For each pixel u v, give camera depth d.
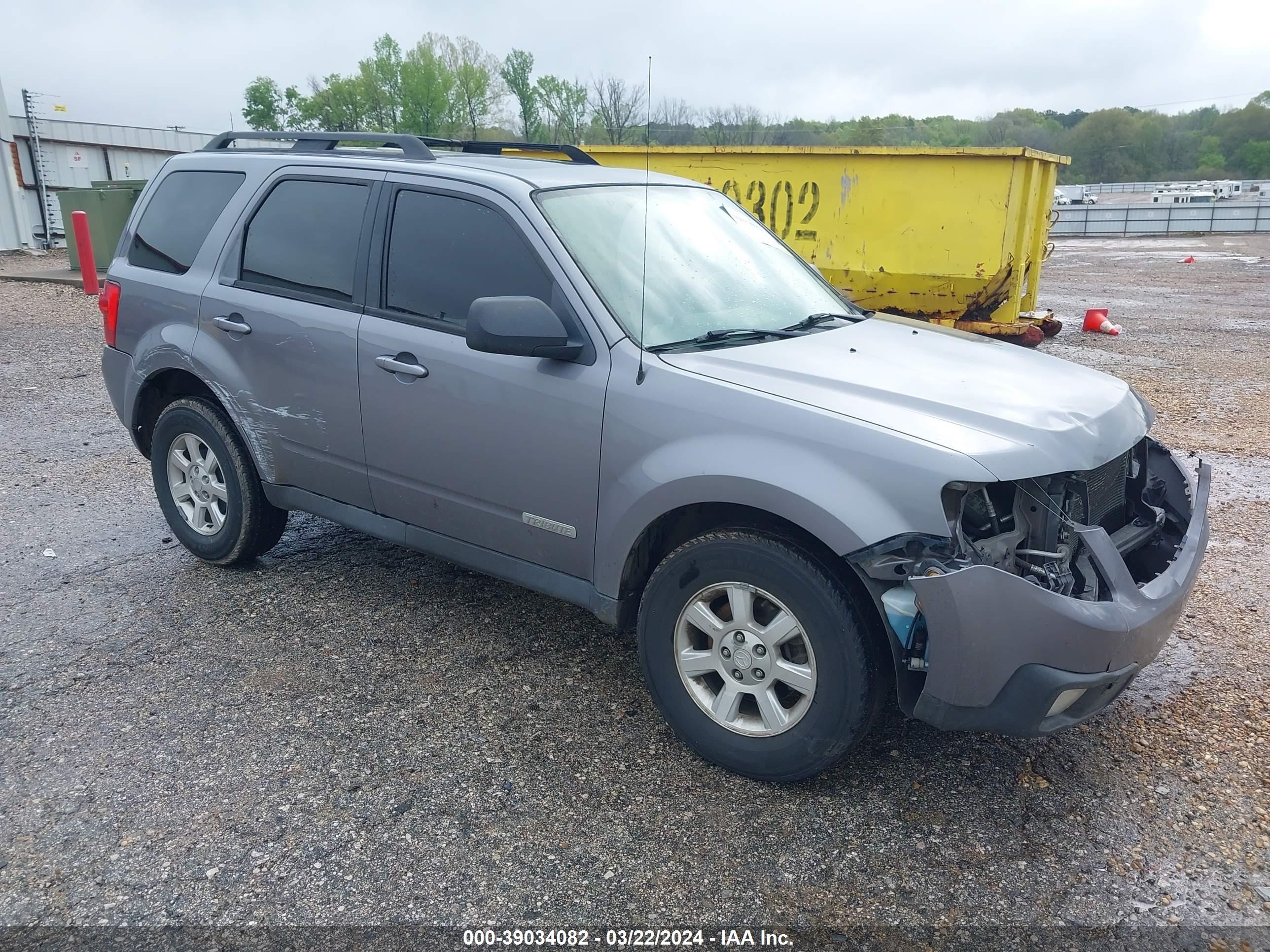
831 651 2.86
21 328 11.59
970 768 3.26
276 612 4.38
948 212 10.36
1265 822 2.98
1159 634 2.88
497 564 3.73
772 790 3.14
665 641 3.25
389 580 4.74
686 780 3.19
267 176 4.36
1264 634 4.20
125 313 4.80
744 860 2.82
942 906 2.64
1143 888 2.71
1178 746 3.38
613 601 3.37
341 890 2.68
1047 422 2.90
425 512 3.88
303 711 3.58
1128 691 3.75
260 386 4.25
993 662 2.67
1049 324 12.05
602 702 3.67
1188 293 17.70
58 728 3.45
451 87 74.38
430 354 3.64
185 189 4.73
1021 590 2.63
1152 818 3.01
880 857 2.83
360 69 75.44
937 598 2.64
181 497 4.83
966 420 2.86
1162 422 7.77
